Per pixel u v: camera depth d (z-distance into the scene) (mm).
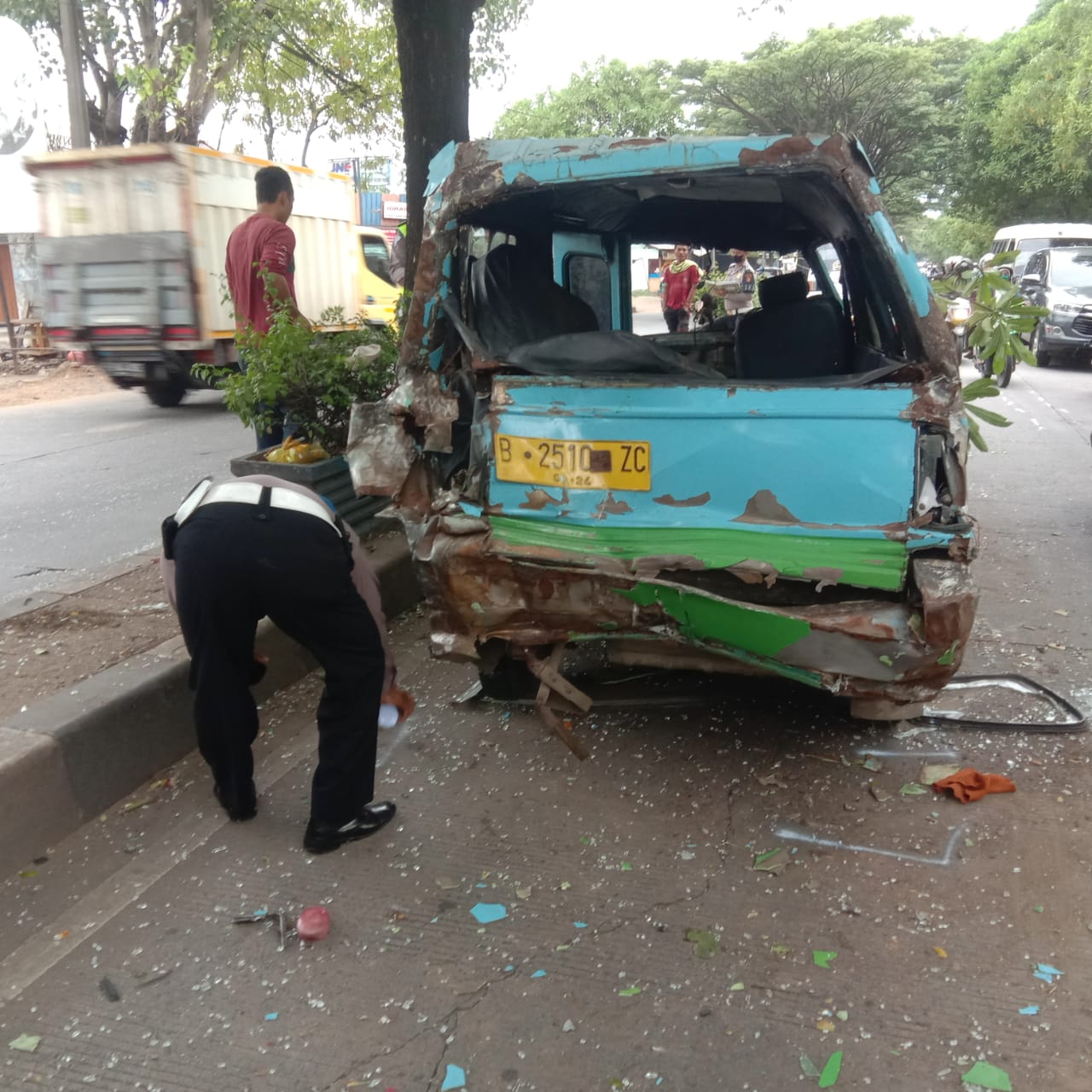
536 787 3352
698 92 49438
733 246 5234
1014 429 9938
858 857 2893
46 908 2775
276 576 2730
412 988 2412
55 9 15188
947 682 2855
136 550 6059
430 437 3197
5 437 10469
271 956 2539
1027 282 16562
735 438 2822
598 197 3676
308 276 13773
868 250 3061
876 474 2734
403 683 4230
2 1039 2273
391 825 3143
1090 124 26312
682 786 3324
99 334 11977
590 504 2982
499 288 3648
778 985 2383
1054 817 3062
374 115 19906
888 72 45594
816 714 3791
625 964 2475
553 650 3234
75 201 11805
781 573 2795
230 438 10242
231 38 15680
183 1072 2168
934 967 2428
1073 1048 2164
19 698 3533
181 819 3225
